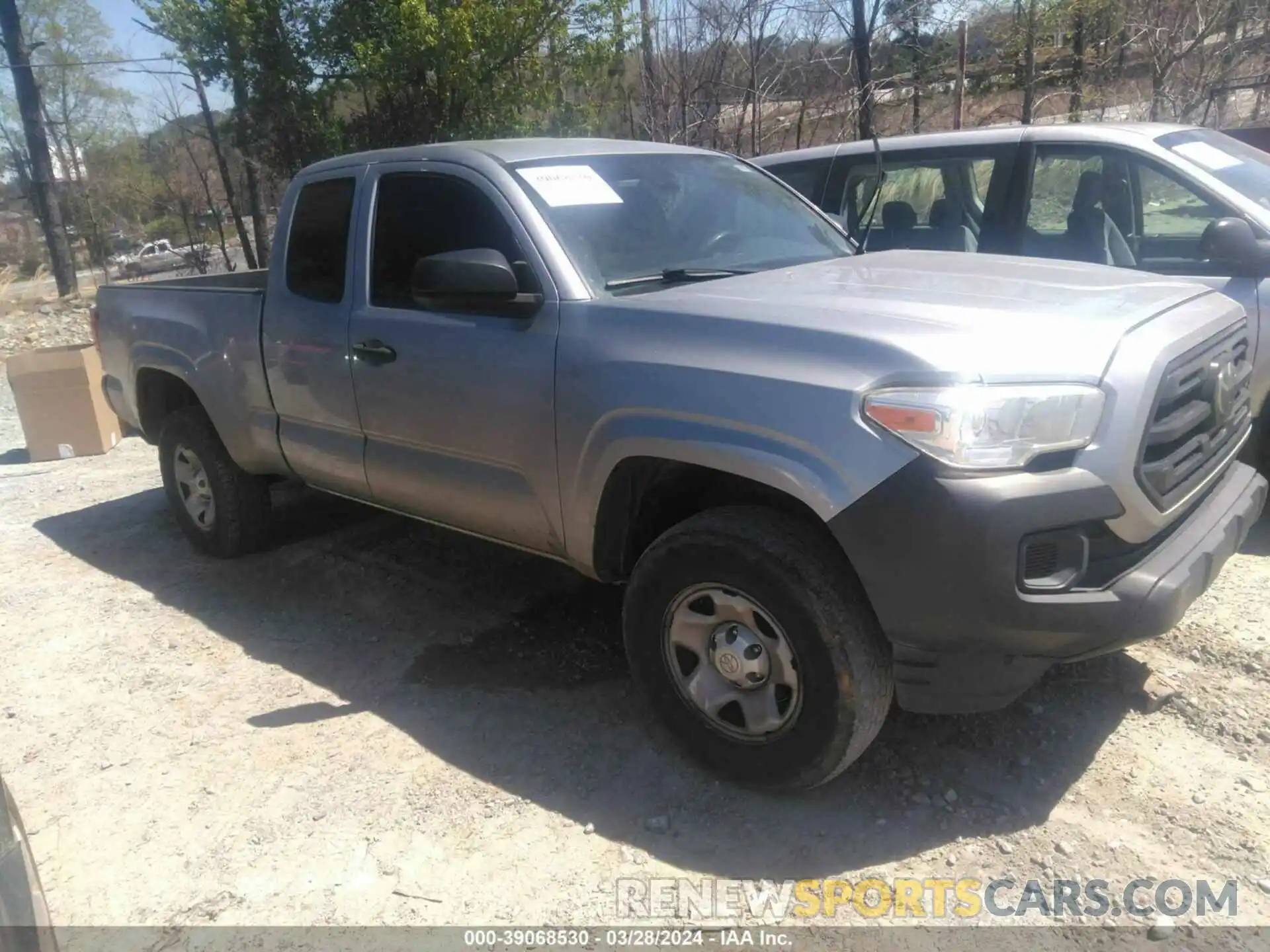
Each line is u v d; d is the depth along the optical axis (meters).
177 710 3.75
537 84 16.39
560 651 4.01
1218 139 5.28
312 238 4.27
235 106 16.83
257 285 5.30
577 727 3.46
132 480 6.99
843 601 2.71
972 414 2.46
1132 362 2.62
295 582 4.88
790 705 2.84
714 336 2.91
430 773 3.25
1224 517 2.98
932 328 2.67
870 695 2.74
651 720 3.46
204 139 21.81
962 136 5.73
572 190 3.62
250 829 3.03
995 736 3.21
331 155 16.64
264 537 5.22
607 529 3.28
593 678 3.78
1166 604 2.58
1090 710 3.31
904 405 2.51
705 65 12.42
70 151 27.59
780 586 2.74
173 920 2.67
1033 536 2.48
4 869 1.85
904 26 13.44
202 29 15.80
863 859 2.74
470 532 3.89
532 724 3.50
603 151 3.95
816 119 12.05
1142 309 2.90
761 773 2.96
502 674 3.87
